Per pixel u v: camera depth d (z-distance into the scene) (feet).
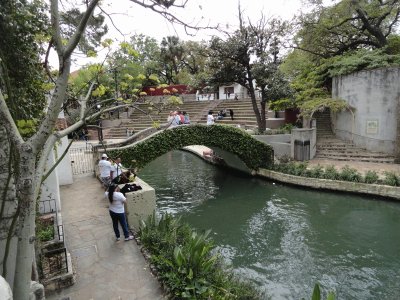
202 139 55.77
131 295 19.03
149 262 22.57
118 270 21.80
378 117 61.52
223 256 30.68
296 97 72.13
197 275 19.75
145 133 56.90
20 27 15.42
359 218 39.83
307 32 74.08
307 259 30.48
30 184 10.06
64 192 40.75
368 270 28.22
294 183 52.44
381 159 58.65
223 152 65.46
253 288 22.61
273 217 41.32
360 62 64.23
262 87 67.82
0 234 12.66
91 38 18.65
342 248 32.35
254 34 62.95
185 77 125.80
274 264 29.78
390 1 62.80
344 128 71.20
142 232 26.35
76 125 12.46
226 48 61.31
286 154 64.08
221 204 47.34
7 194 12.70
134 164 50.29
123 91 26.96
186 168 73.92
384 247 32.27
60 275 19.95
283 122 80.89
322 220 39.60
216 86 69.00
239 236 36.27
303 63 81.97
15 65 15.78
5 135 12.46
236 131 57.98
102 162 39.37
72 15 16.99
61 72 10.58
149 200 30.37
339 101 67.21
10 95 12.21
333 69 71.20
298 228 37.58
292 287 25.98
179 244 24.66
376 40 74.49
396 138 57.47
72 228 29.14
